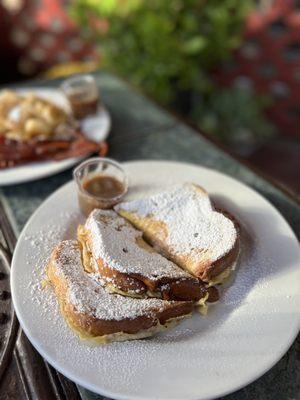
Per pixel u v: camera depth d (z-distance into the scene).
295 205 0.40
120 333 0.27
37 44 1.06
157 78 0.88
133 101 0.58
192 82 0.95
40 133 0.47
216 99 1.01
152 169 0.42
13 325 0.30
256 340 0.27
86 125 0.51
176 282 0.30
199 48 0.85
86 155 0.46
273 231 0.35
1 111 0.52
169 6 0.83
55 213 0.37
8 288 0.32
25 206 0.41
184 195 0.37
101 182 0.41
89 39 0.93
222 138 1.02
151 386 0.25
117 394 0.24
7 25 1.02
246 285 0.31
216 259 0.31
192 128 0.52
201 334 0.28
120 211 0.37
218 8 0.85
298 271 0.32
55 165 0.44
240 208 0.38
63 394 0.27
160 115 0.54
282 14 0.93
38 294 0.30
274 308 0.29
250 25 0.96
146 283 0.29
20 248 0.33
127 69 0.89
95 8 0.83
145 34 0.83
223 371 0.25
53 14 0.99
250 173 0.44
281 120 1.06
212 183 0.41
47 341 0.27
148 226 0.35
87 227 0.33
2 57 1.08
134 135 0.51
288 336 0.27
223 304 0.30
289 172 0.99
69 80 0.57
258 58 1.00
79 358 0.26
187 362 0.26
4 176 0.42
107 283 0.30
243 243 0.35
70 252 0.32
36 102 0.51
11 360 0.28
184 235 0.34
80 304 0.27
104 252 0.30
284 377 0.27
